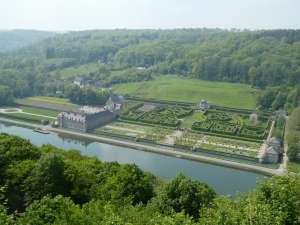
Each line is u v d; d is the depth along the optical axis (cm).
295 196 7169
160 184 15525
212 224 6831
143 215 8981
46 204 8194
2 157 13550
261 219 6281
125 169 13688
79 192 12288
